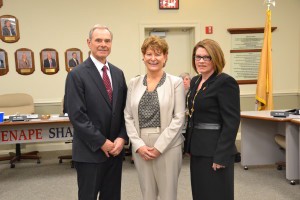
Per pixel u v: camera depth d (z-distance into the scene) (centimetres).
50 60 503
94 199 200
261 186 330
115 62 522
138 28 521
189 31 556
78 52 508
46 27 498
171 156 189
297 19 550
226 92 174
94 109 194
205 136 181
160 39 190
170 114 188
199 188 187
